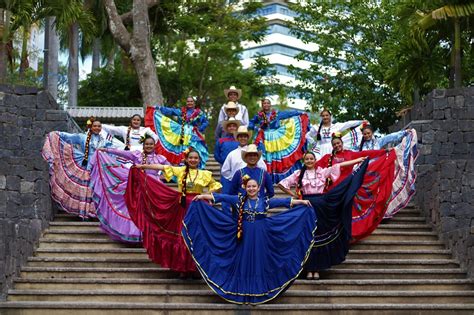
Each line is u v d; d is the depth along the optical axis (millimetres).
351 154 14070
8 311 11523
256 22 34000
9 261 12188
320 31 29250
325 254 12312
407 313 11602
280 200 11844
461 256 13086
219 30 32531
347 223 12273
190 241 11633
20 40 28219
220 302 11766
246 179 11672
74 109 25438
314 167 12828
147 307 11445
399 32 26656
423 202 15336
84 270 12617
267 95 37344
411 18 20906
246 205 11680
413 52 20984
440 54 21781
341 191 12320
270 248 11641
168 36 33188
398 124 19906
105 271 12602
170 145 17297
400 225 14641
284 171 16703
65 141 14992
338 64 28984
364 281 12305
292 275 11633
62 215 14961
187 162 12336
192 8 32812
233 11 34375
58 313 11508
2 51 19453
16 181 13891
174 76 33250
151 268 12680
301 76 29047
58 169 14758
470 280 12484
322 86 28844
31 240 13336
